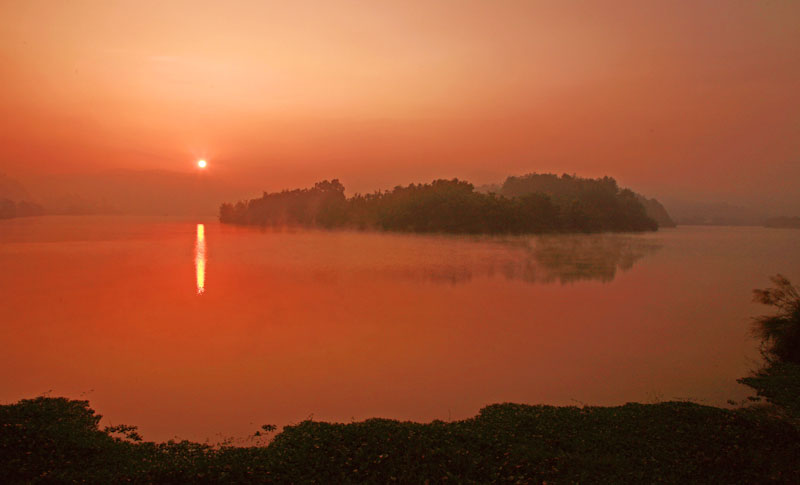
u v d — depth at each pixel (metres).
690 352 28.33
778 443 13.75
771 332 25.81
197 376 24.30
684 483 11.59
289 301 47.75
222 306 44.75
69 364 26.45
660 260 87.12
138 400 20.69
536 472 11.98
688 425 15.02
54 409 16.66
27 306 44.19
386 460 12.46
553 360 27.23
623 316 39.72
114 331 34.53
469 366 26.02
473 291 54.22
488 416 16.27
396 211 140.62
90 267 75.25
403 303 46.56
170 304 45.53
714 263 82.31
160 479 11.52
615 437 14.21
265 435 16.95
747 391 21.02
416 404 20.50
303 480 11.65
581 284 59.75
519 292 52.66
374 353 28.86
